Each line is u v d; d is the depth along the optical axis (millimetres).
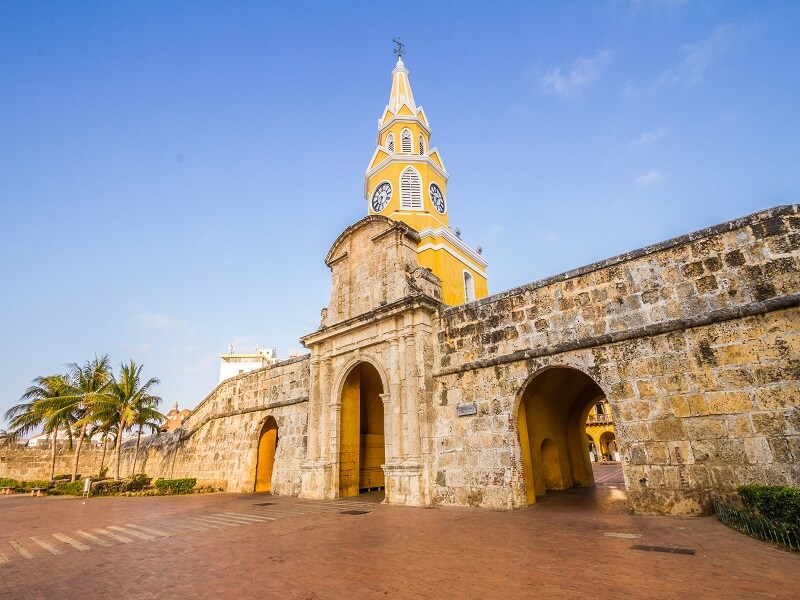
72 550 9727
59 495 28547
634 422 11938
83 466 39625
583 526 10109
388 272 19625
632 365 12297
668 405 11531
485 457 14680
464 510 13617
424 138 31656
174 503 19547
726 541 7898
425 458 15828
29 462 38406
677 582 5758
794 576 5793
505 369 14961
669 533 8828
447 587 5984
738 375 10734
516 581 6117
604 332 13070
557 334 14031
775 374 10289
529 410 18188
